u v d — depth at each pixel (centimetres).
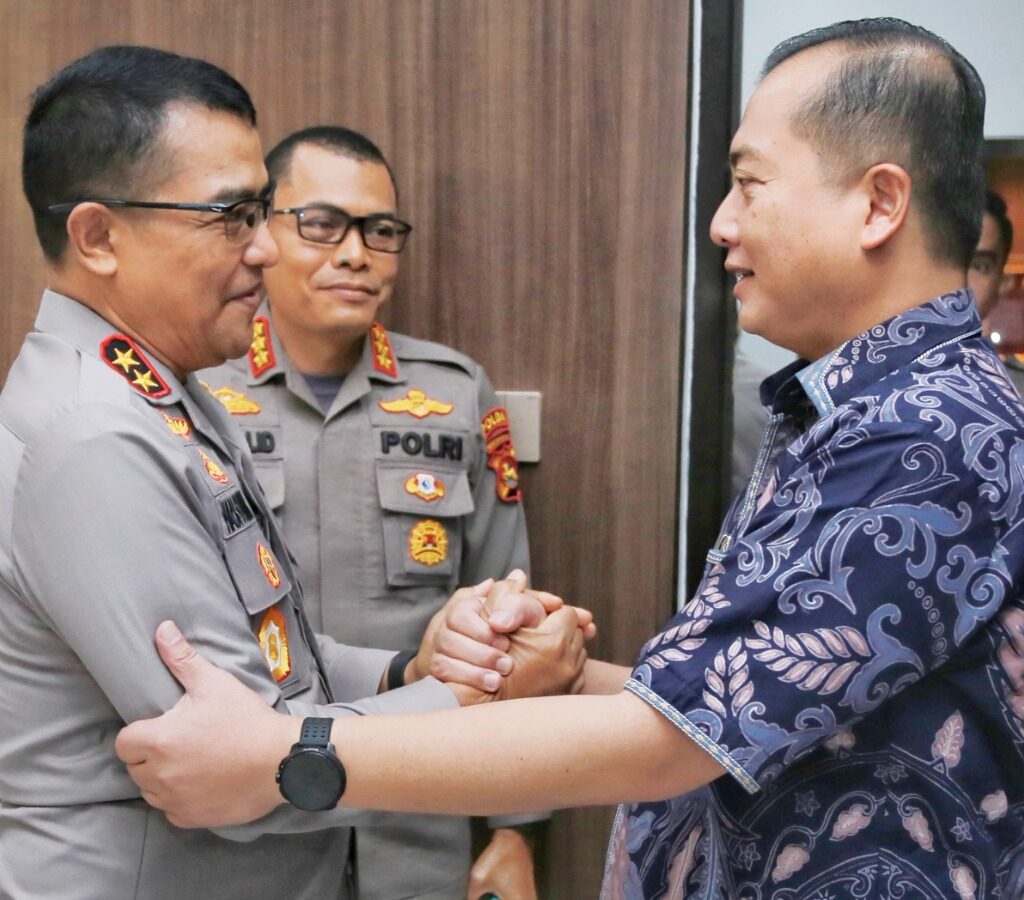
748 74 190
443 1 196
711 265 195
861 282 105
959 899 98
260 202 115
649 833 117
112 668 100
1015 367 185
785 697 93
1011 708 99
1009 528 95
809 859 100
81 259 110
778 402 113
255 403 179
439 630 140
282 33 197
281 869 115
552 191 197
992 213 184
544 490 202
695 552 199
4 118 199
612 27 193
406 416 183
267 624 116
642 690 96
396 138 198
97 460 100
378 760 99
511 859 188
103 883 105
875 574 93
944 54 104
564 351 199
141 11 198
